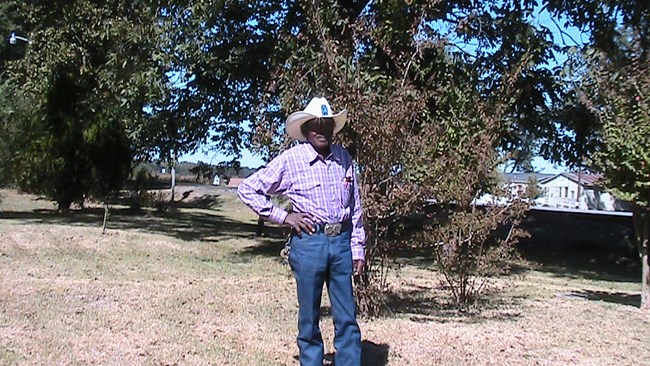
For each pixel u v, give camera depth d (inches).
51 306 312.5
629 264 634.2
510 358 258.1
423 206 314.7
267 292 378.0
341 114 208.4
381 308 329.1
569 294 425.4
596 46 499.2
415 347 267.6
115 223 771.4
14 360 228.5
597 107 377.1
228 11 536.7
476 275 361.4
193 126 654.5
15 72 865.5
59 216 817.5
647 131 334.3
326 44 289.4
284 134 298.4
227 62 556.7
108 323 286.2
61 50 781.3
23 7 849.5
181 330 281.4
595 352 271.0
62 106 829.2
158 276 423.5
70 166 846.5
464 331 297.6
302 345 208.2
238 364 238.1
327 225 203.6
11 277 384.5
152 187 1221.7
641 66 356.8
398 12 426.6
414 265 534.3
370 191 290.0
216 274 445.7
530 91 549.0
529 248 734.5
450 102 432.5
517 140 563.8
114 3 652.1
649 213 364.2
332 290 207.5
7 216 781.9
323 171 205.2
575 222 763.4
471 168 325.1
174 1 541.6
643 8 492.7
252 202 203.5
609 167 354.9
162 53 547.5
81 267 438.6
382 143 285.3
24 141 812.6
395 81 310.8
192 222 884.6
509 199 336.5
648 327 319.3
